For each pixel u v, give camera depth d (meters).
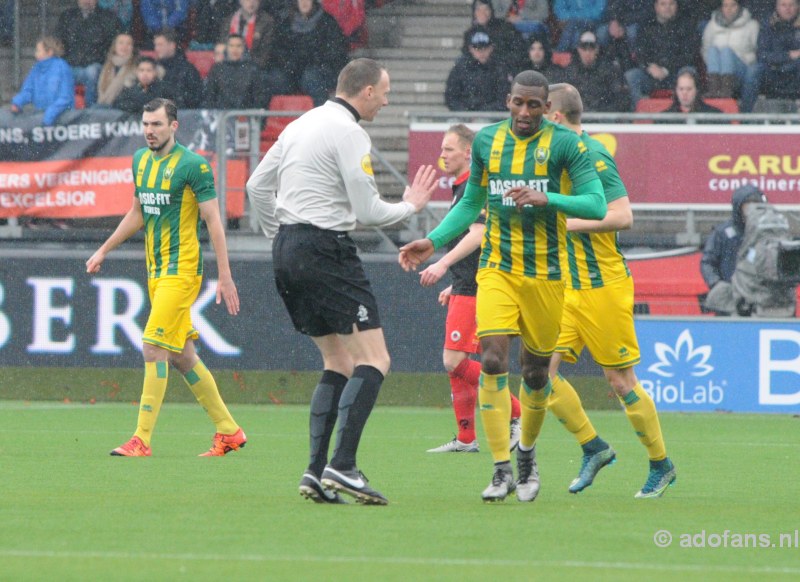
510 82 43.00
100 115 37.31
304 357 36.53
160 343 23.98
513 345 35.31
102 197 37.28
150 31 45.53
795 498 19.09
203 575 12.27
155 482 19.97
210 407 24.45
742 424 33.09
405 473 22.00
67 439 27.41
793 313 35.47
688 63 43.59
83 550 13.59
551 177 16.84
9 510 16.56
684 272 35.94
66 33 44.09
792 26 43.53
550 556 13.48
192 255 24.11
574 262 18.91
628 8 43.91
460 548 13.84
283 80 43.19
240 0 44.34
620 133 35.72
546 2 44.94
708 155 35.53
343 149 16.81
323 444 17.28
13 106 41.12
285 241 16.98
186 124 36.44
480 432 30.91
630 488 20.27
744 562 13.49
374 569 12.59
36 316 36.66
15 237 37.97
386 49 47.47
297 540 14.26
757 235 35.47
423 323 36.19
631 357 18.94
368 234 37.69
